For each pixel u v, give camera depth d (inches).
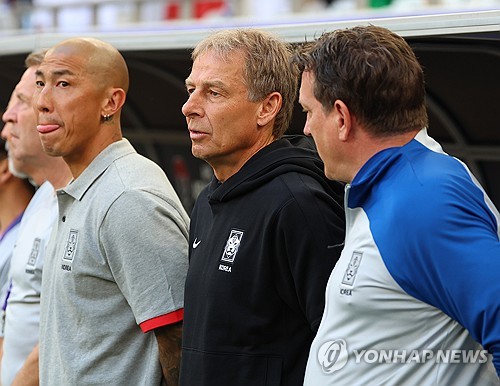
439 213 103.4
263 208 131.2
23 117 188.4
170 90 251.9
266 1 382.3
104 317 151.4
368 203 113.0
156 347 150.8
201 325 134.6
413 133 114.0
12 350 188.4
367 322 109.0
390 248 106.4
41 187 199.2
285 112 140.7
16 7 388.2
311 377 115.3
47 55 159.8
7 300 194.9
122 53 217.2
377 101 111.4
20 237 194.9
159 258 147.9
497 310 98.7
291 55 132.0
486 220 105.4
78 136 158.6
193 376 135.0
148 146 292.0
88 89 157.9
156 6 371.6
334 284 112.8
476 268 100.0
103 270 151.3
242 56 136.1
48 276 162.2
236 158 138.7
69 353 153.1
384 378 108.3
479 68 170.9
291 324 131.7
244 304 131.6
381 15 181.8
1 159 219.6
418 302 106.0
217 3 381.1
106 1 365.4
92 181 156.7
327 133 115.6
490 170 198.7
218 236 135.6
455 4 299.7
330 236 128.6
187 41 195.2
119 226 148.8
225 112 135.6
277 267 130.2
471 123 191.8
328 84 113.8
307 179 132.9
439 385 106.6
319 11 378.0
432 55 169.8
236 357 131.6
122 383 150.3
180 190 288.8
